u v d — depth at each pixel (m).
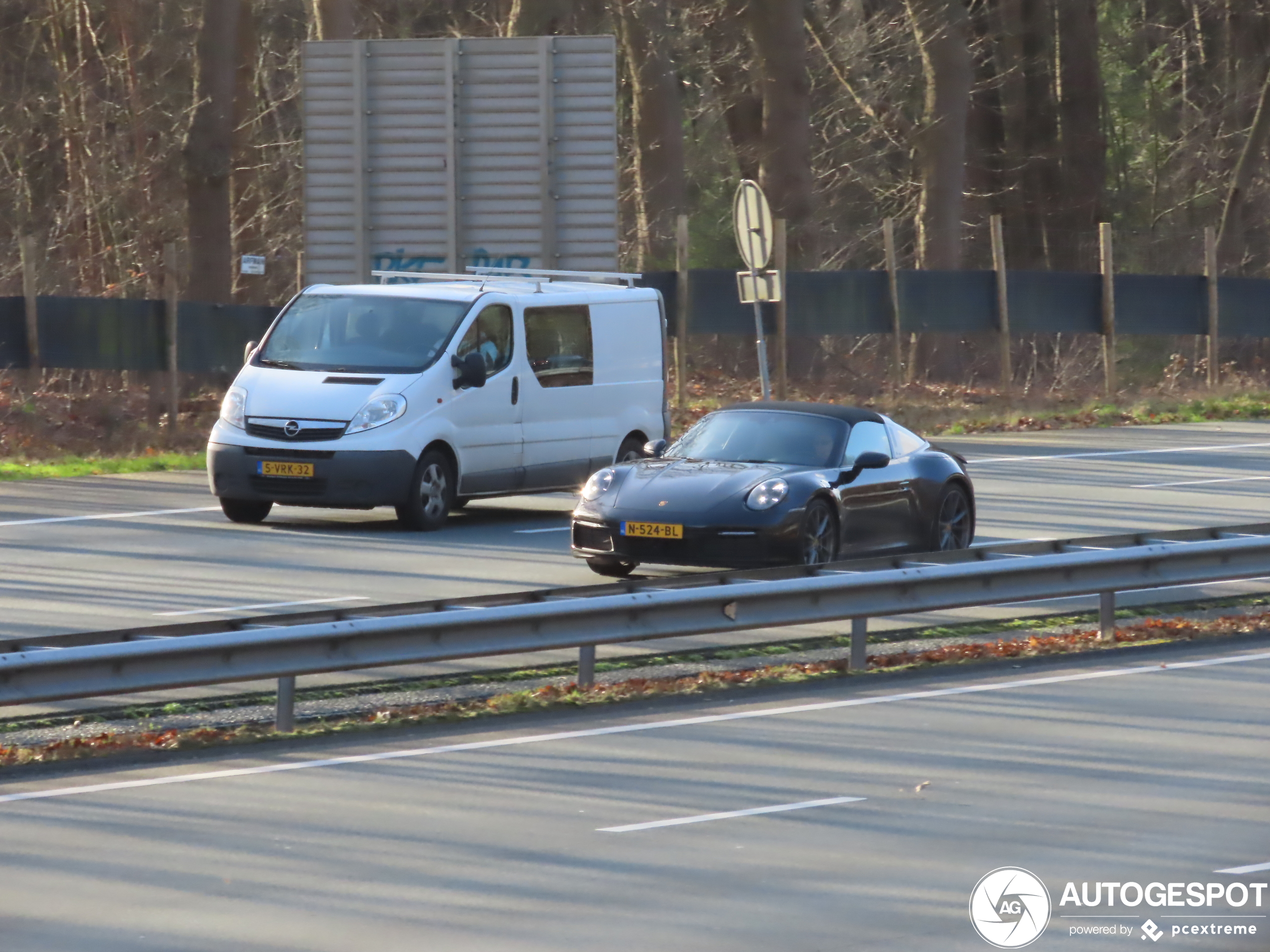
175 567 50.50
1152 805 26.91
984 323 106.56
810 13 137.62
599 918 21.58
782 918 21.62
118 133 128.12
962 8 124.81
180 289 108.19
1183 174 158.38
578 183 96.88
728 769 29.14
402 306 61.19
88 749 30.61
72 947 20.59
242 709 34.25
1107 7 159.62
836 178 150.50
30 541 55.59
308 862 23.94
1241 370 130.88
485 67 96.81
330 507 58.56
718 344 112.94
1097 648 40.56
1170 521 61.66
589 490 48.97
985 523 61.22
